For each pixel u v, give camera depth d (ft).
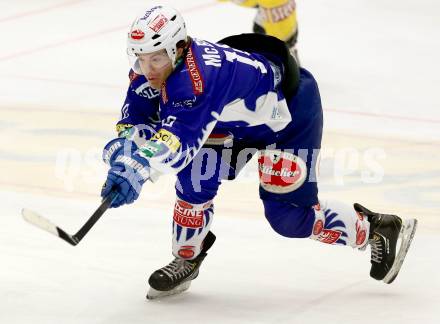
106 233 39.11
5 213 41.52
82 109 59.06
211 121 28.19
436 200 44.09
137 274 34.42
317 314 30.81
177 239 31.48
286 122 30.76
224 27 80.33
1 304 31.17
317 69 69.41
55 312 30.55
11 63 70.33
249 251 37.40
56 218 40.98
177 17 28.09
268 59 31.19
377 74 68.23
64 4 89.56
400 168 48.93
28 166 48.52
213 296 32.53
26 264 35.14
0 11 86.89
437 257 36.91
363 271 35.47
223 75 28.55
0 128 55.01
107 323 29.68
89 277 33.99
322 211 32.40
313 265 35.99
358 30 80.53
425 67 70.13
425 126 56.80
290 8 62.69
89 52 73.82
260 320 30.14
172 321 29.91
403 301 32.22
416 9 86.79
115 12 86.74
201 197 30.86
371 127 56.34
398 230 32.96
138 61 29.09
